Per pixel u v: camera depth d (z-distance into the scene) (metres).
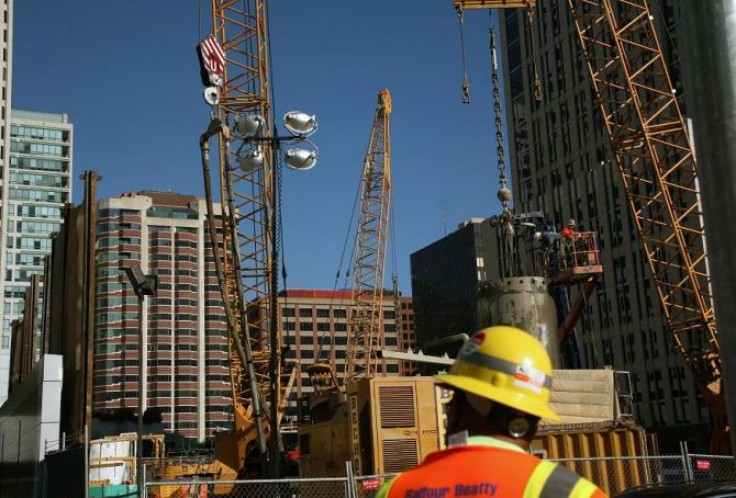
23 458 38.28
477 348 2.92
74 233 43.53
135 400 182.25
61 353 44.25
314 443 21.72
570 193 106.06
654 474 20.25
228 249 45.94
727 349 4.57
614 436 20.31
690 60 4.89
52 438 33.53
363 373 78.38
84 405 37.31
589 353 99.38
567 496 2.49
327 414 21.72
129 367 183.75
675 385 86.56
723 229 4.63
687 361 39.22
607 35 97.75
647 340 90.81
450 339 19.16
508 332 2.92
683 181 74.50
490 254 114.94
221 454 42.53
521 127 118.56
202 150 32.25
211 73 37.66
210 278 197.38
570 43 108.62
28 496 35.31
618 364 94.94
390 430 18.81
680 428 85.12
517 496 2.51
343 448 19.95
